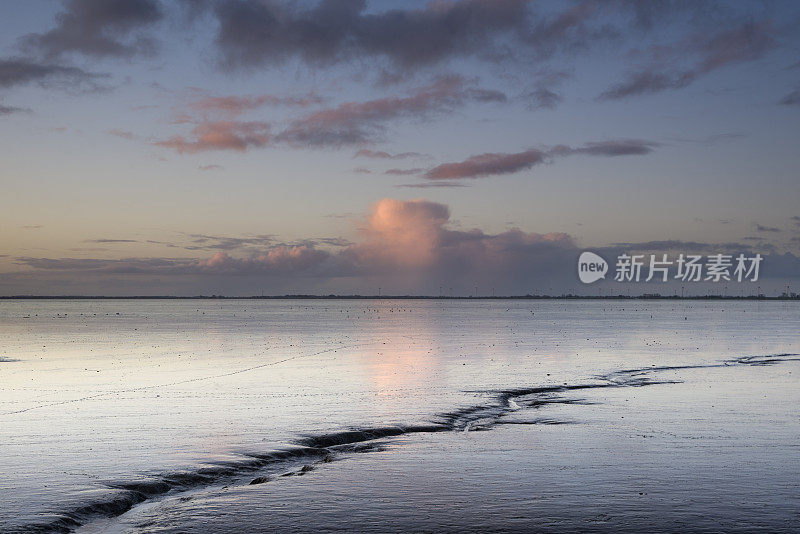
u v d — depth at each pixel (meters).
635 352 60.12
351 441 22.62
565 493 15.62
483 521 13.68
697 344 70.69
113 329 114.69
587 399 31.52
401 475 17.39
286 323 144.50
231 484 17.41
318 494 15.68
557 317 181.25
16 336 92.44
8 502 15.24
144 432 23.36
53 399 31.84
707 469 17.77
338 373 43.78
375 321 157.50
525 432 23.23
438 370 45.47
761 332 96.75
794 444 20.88
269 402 30.67
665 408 28.36
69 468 18.31
